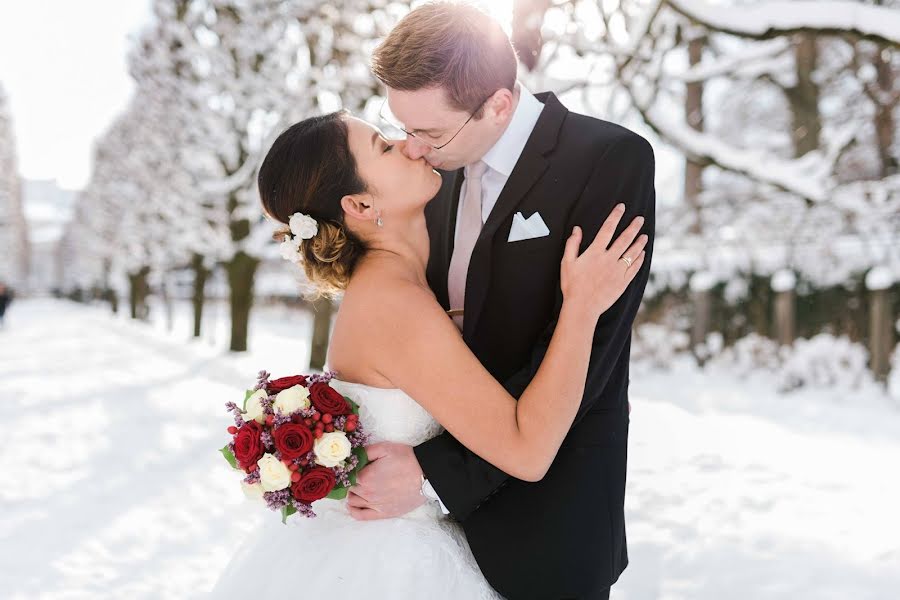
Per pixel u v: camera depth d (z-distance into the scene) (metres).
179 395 9.73
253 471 1.54
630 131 1.66
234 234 14.87
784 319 10.61
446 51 1.54
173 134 14.62
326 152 1.63
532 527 1.61
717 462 5.99
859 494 5.08
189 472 5.84
